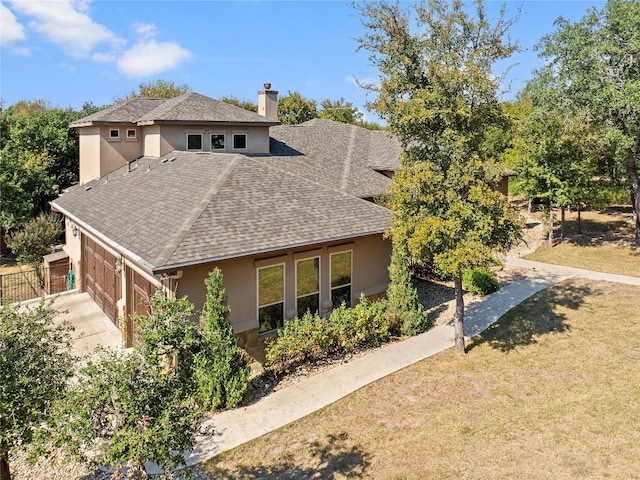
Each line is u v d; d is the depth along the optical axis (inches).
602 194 916.6
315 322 476.7
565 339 510.3
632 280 720.3
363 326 503.2
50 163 1269.7
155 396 219.5
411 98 472.1
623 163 939.3
